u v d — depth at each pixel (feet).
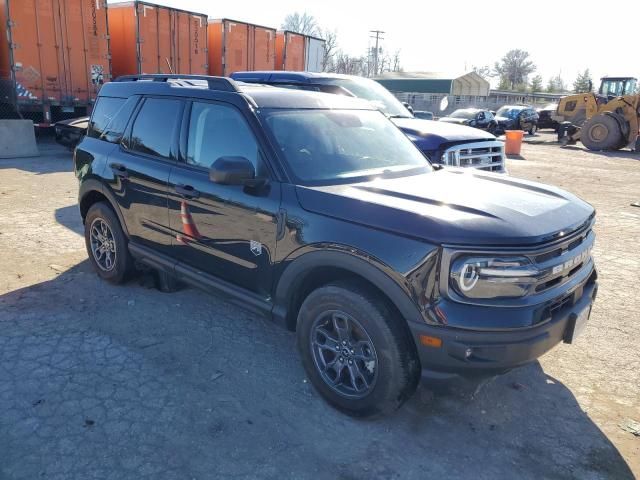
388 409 10.04
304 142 12.16
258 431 10.12
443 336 8.98
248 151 11.93
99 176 15.99
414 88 193.26
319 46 78.07
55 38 49.08
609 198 36.11
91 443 9.57
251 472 9.05
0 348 12.71
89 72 52.03
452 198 10.41
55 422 10.09
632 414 11.13
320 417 10.65
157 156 14.28
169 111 14.16
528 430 10.50
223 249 12.38
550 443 10.14
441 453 9.75
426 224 9.21
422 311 9.09
